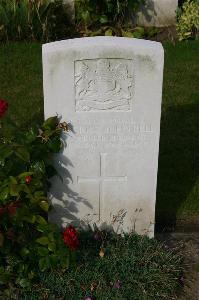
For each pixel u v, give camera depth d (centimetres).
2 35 380
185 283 226
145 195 233
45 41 384
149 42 209
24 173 213
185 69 359
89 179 229
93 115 216
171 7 404
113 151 224
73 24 397
